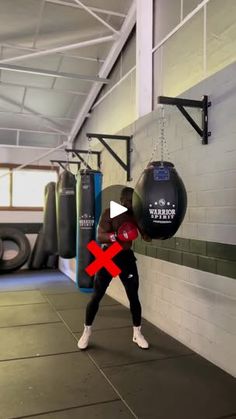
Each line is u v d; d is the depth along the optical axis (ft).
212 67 10.49
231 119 8.87
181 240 10.97
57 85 20.25
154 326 12.50
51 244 19.26
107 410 7.38
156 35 13.92
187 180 10.75
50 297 16.92
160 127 12.26
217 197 9.37
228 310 8.89
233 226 8.75
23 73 18.97
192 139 10.49
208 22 10.72
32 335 11.67
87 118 22.82
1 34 16.10
